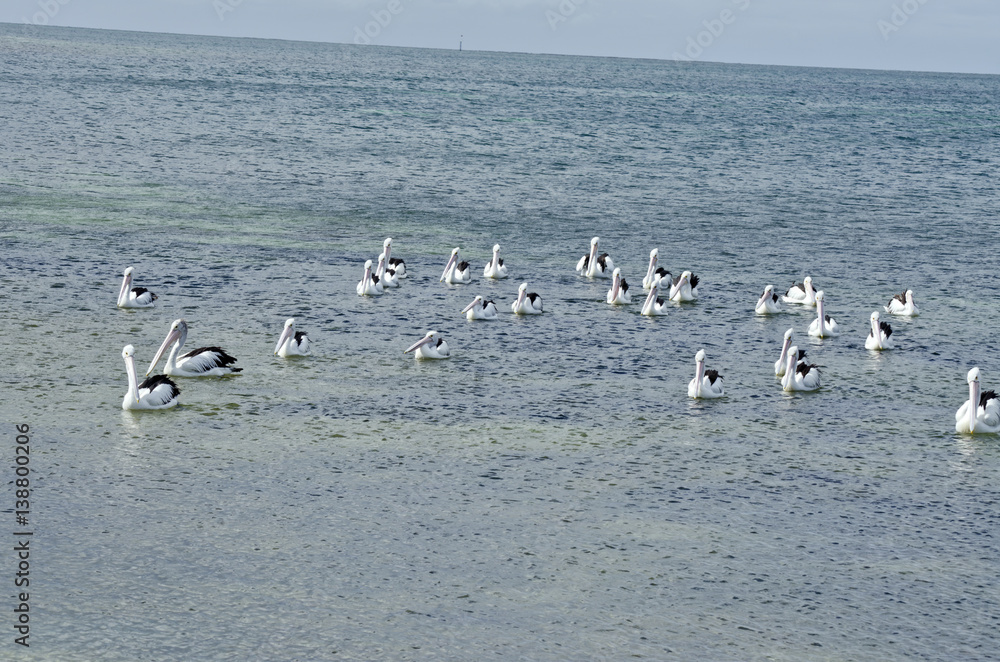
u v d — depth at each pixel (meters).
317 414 19.20
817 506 16.03
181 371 20.95
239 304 26.89
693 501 16.00
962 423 19.59
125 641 11.60
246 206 41.22
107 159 50.66
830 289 32.16
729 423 19.73
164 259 31.31
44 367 20.92
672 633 12.23
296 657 11.43
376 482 16.20
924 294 31.73
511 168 56.72
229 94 99.50
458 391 20.95
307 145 61.69
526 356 23.72
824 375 23.23
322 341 24.06
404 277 31.25
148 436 17.67
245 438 17.83
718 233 40.75
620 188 51.50
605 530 14.85
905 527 15.40
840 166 65.56
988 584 13.74
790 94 176.62
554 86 162.62
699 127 92.50
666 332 26.47
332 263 32.31
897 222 44.75
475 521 14.96
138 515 14.65
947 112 137.12
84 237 33.62
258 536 14.21
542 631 12.15
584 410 20.14
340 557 13.72
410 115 88.06
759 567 13.94
